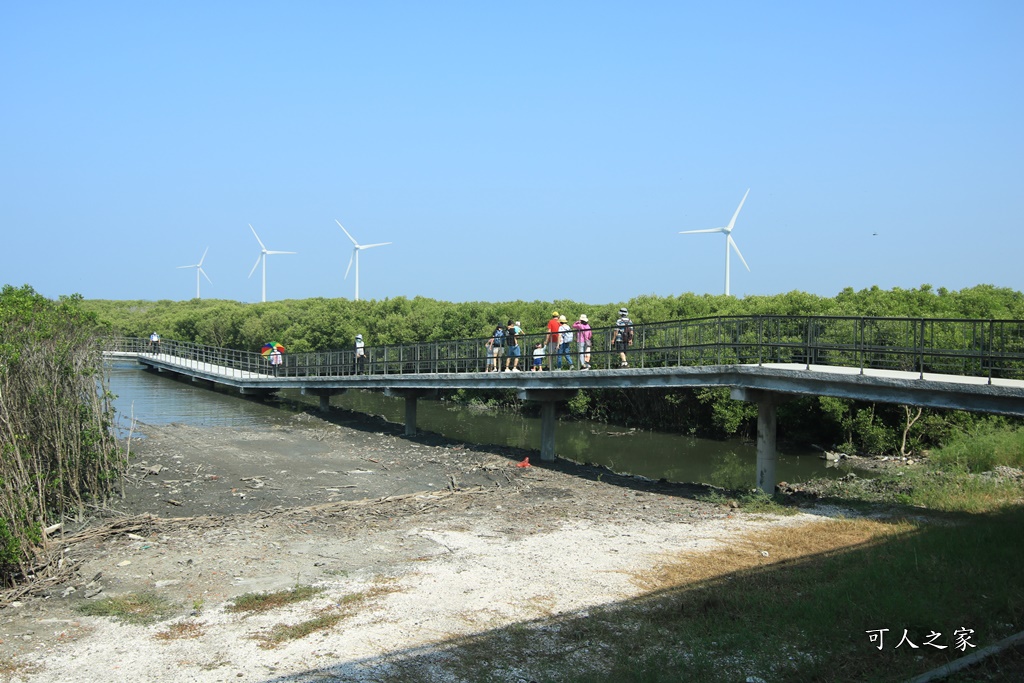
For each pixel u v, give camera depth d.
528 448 27.91
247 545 13.36
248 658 8.58
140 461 22.47
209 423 32.91
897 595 9.43
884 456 27.28
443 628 9.41
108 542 13.55
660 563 12.12
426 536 14.02
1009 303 31.58
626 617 9.66
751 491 18.44
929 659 8.07
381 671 8.19
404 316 57.06
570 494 18.41
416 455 24.77
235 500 17.84
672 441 32.22
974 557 11.21
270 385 41.09
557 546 13.27
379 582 11.27
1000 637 8.48
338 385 35.31
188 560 12.38
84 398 17.38
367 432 30.62
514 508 16.61
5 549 11.04
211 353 61.09
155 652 8.78
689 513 16.11
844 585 10.16
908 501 16.95
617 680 7.81
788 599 9.96
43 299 17.17
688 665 8.10
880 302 32.91
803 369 17.12
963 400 14.16
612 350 21.88
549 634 9.18
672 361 28.55
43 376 15.84
